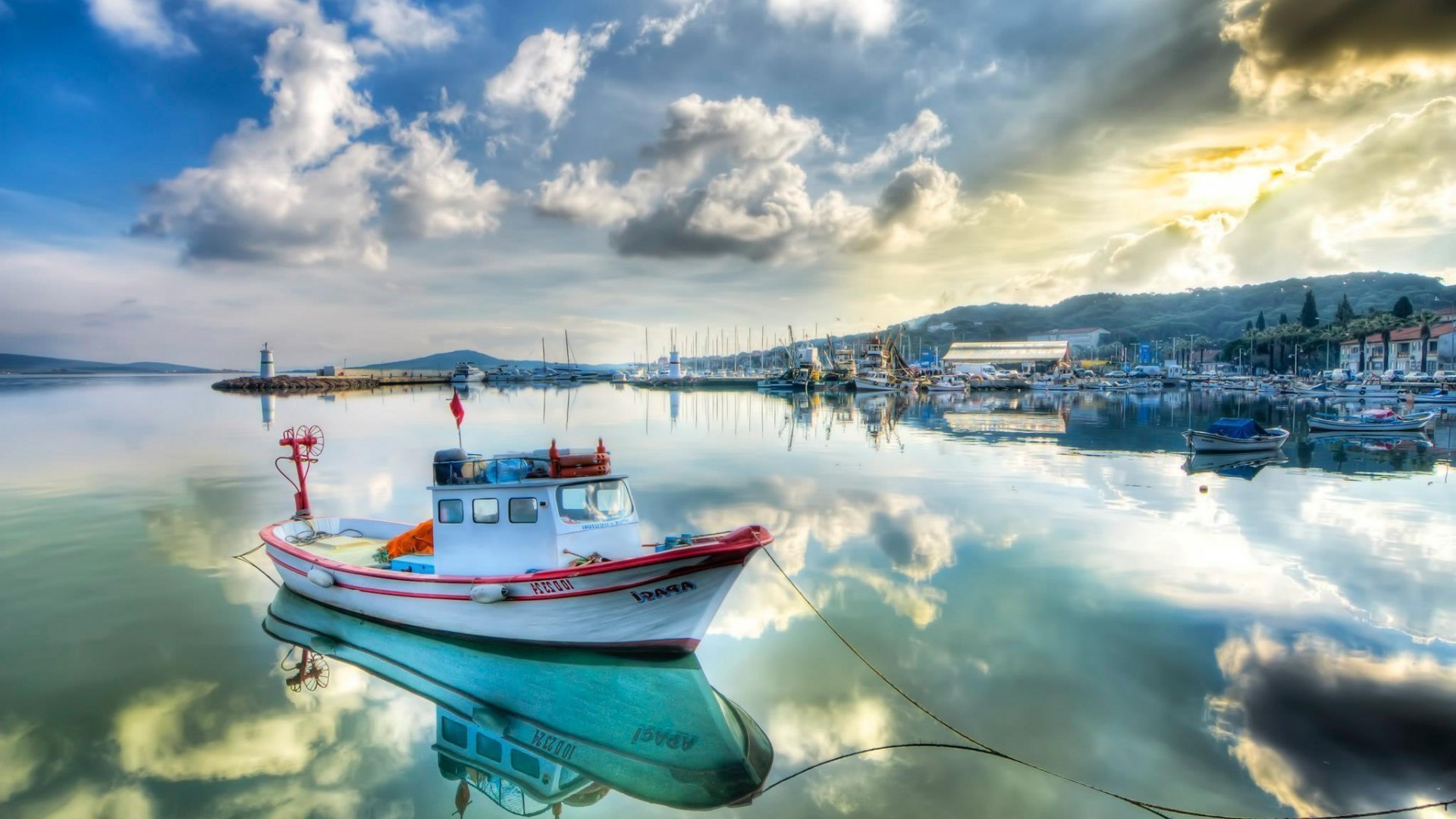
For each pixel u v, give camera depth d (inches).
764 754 429.4
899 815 370.6
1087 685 495.8
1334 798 374.6
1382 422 2170.3
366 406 3479.3
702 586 526.0
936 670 522.6
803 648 564.7
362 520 769.6
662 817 377.7
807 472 1402.6
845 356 6441.9
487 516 572.4
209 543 879.7
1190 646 553.3
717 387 6417.3
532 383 7608.3
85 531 936.3
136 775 412.2
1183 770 399.5
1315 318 7691.9
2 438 2006.6
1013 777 398.6
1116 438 2058.3
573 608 537.3
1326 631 579.5
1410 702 464.4
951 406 3622.0
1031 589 683.4
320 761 430.3
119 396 4350.4
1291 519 973.2
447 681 533.0
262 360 5792.3
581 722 476.1
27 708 485.4
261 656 567.2
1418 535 879.7
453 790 404.2
